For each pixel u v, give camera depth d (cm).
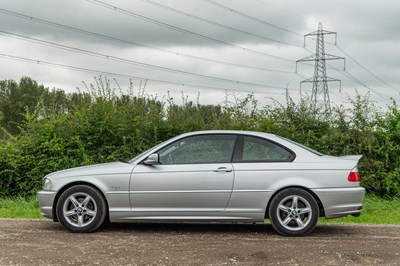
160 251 745
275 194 867
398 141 1498
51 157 1463
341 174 862
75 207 884
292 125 1537
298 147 891
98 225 881
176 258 703
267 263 679
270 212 865
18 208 1255
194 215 867
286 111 1584
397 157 1483
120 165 893
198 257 710
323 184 859
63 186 887
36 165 1474
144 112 1552
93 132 1496
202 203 865
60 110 1552
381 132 1513
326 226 1004
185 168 873
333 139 1530
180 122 1535
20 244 787
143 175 873
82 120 1508
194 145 894
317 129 1567
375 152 1512
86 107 1541
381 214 1252
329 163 870
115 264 669
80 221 885
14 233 883
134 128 1515
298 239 844
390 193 1488
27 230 915
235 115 1572
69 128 1500
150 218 873
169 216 870
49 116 1537
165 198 866
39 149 1484
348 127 1553
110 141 1505
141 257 707
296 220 863
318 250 759
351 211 860
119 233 888
